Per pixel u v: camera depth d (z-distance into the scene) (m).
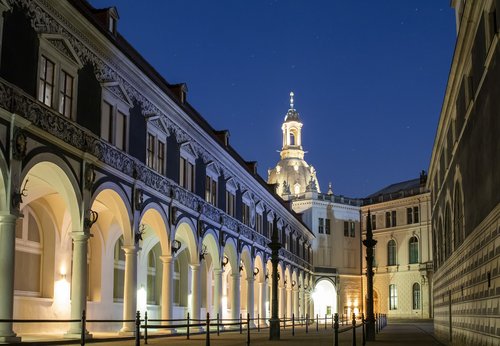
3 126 18.67
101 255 32.22
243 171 45.53
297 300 65.75
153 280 39.25
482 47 18.53
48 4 21.38
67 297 28.78
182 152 34.12
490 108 17.25
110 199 26.53
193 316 34.94
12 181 18.78
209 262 46.28
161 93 30.36
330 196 86.12
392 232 83.94
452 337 29.47
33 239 27.34
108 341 23.95
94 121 24.56
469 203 22.47
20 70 19.84
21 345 18.28
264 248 51.81
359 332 41.03
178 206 32.78
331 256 84.31
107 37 24.84
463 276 24.81
